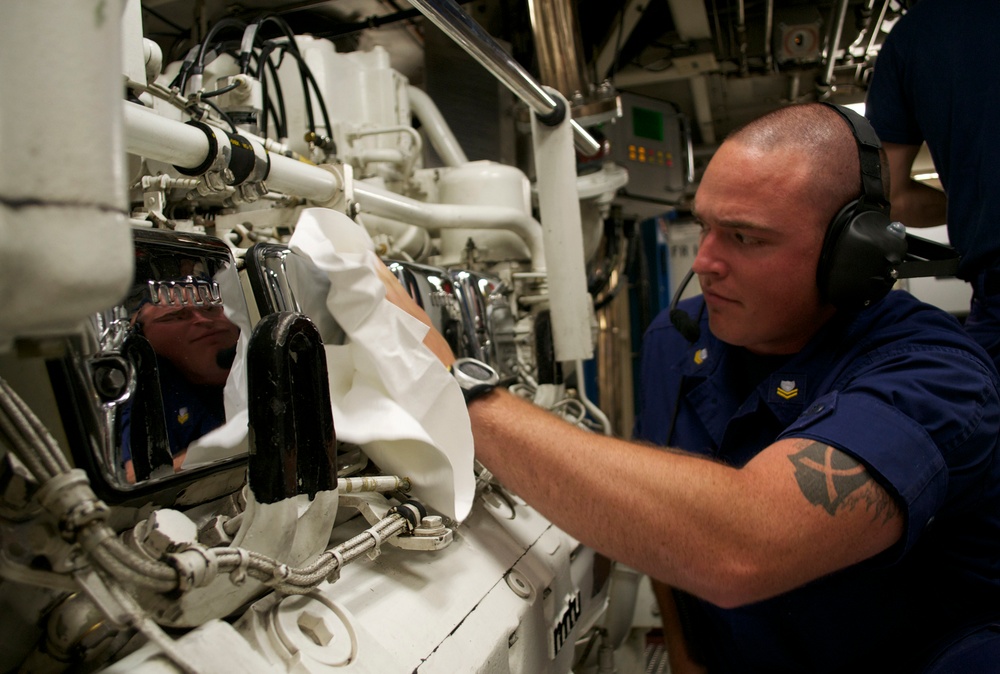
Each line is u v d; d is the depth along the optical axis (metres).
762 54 2.76
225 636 0.44
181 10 1.79
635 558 0.71
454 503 0.69
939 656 0.84
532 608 0.80
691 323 1.15
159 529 0.41
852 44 2.74
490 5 2.35
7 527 0.36
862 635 0.91
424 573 0.70
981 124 1.23
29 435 0.34
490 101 2.22
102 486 0.45
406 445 0.71
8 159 0.25
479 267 1.55
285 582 0.47
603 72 2.57
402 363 0.69
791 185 0.85
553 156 1.20
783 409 0.96
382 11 1.96
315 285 0.70
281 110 1.21
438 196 1.58
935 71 1.30
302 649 0.49
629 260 2.96
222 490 0.62
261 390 0.48
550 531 1.02
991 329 1.26
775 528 0.67
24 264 0.25
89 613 0.43
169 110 0.88
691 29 2.49
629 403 2.86
